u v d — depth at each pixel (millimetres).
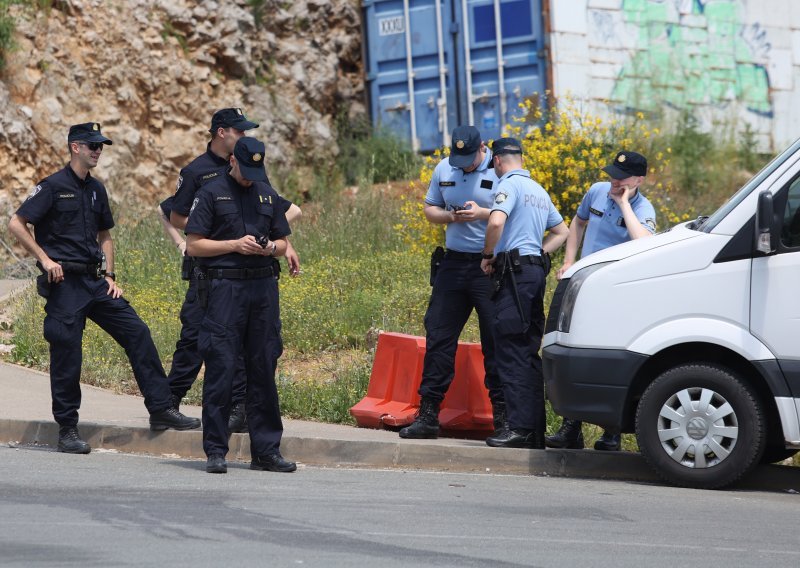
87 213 27109
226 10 64812
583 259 26062
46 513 19812
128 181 60000
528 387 26844
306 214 56719
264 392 25297
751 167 65250
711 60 64938
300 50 67875
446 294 28094
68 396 27141
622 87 62000
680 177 62531
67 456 26578
